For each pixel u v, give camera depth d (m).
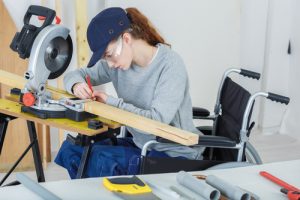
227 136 2.23
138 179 1.29
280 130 4.29
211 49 3.91
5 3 3.16
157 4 3.59
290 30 4.12
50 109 1.84
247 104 2.01
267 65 4.15
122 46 1.90
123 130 2.29
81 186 1.25
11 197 1.17
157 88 1.99
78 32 3.29
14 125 3.16
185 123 2.07
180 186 1.29
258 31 4.04
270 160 3.62
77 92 2.03
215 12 3.84
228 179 1.36
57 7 3.23
